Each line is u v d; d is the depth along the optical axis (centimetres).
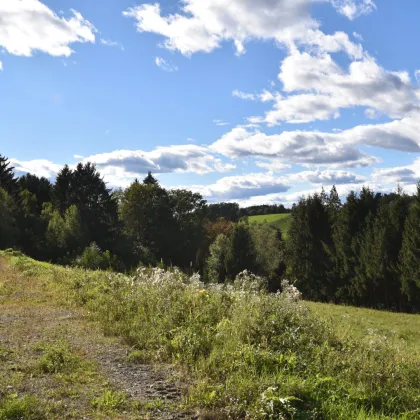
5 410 391
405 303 3184
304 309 818
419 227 2917
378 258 3181
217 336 648
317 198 3919
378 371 580
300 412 438
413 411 499
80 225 5009
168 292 901
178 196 6606
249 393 469
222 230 6788
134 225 6206
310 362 583
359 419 446
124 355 612
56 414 404
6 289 1125
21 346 610
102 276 1267
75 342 659
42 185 7250
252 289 951
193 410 446
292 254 4000
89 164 6172
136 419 413
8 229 4253
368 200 3641
